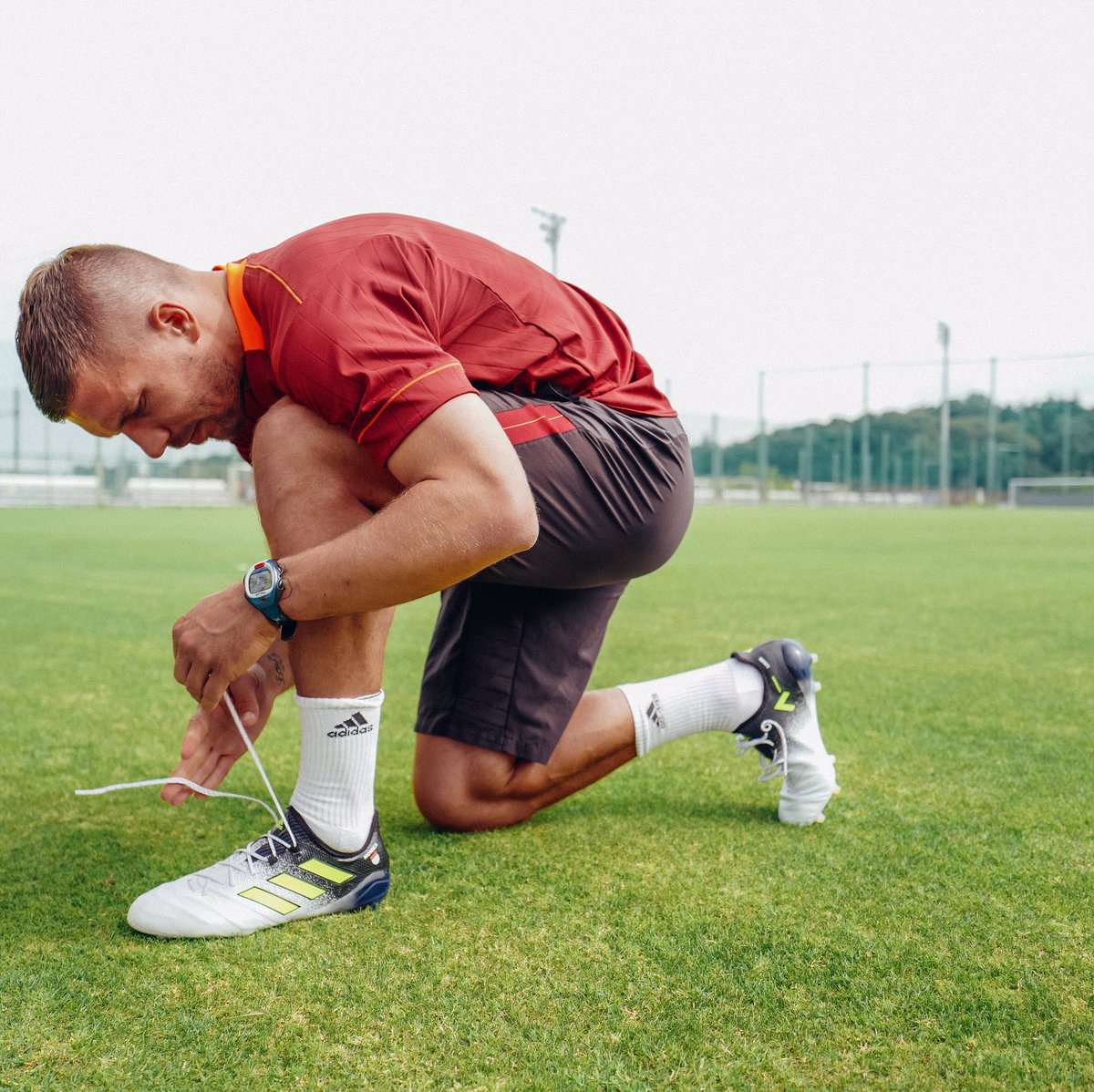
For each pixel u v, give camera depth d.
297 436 1.34
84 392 1.32
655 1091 0.99
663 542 1.71
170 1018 1.14
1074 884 1.52
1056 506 31.55
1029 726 2.62
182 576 7.01
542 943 1.33
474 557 1.22
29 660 3.74
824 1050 1.07
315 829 1.41
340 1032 1.11
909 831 1.78
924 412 32.97
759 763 2.28
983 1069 1.03
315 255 1.35
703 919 1.40
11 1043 1.08
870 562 8.36
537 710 1.72
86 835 1.79
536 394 1.60
